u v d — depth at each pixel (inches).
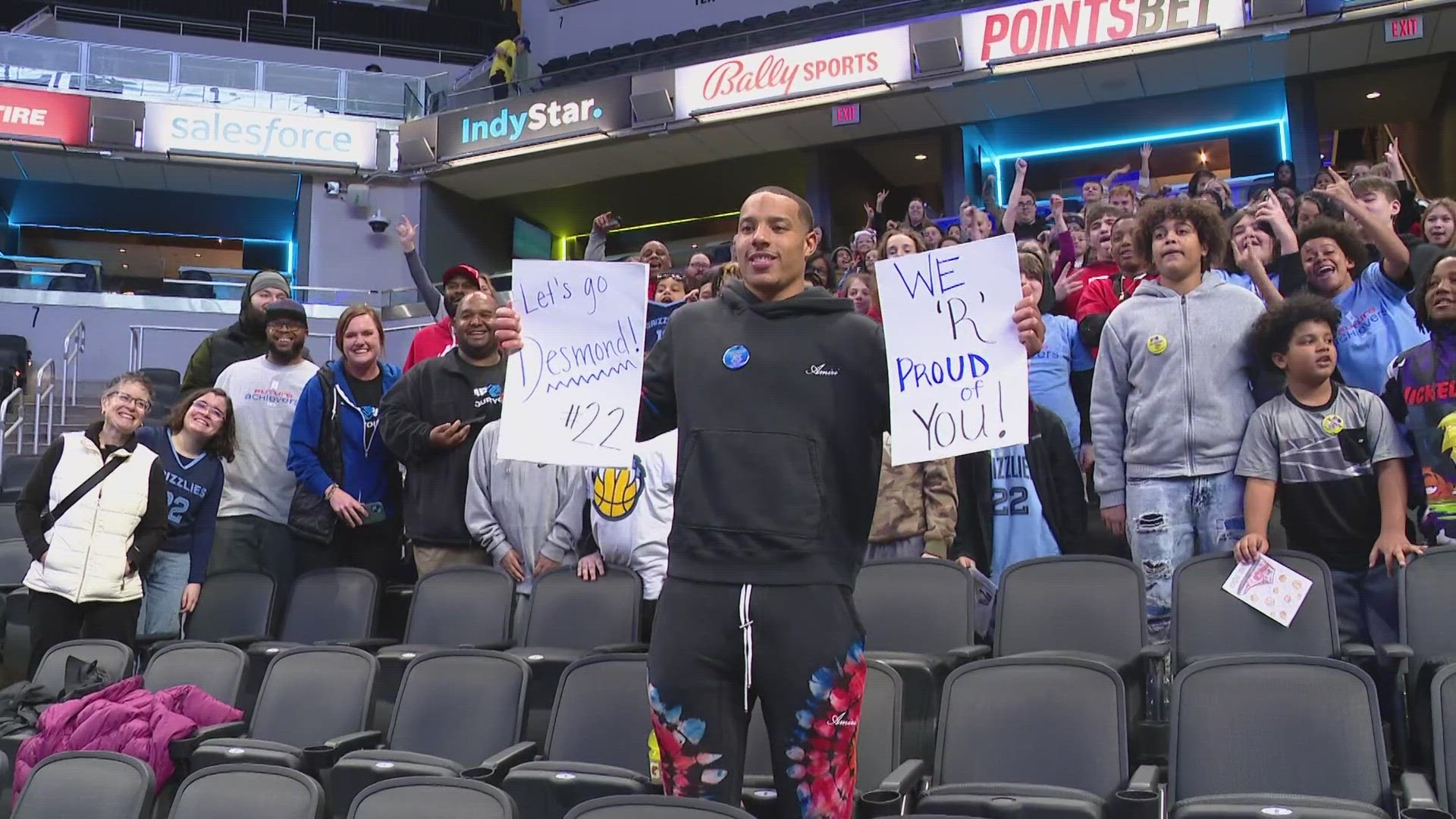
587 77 568.4
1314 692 103.4
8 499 289.1
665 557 158.1
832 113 505.4
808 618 69.4
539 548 168.6
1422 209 215.8
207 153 581.0
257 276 217.8
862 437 73.9
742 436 71.6
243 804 111.7
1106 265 207.6
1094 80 473.7
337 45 754.2
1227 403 135.9
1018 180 236.8
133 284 549.0
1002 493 160.9
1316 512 132.5
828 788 69.8
